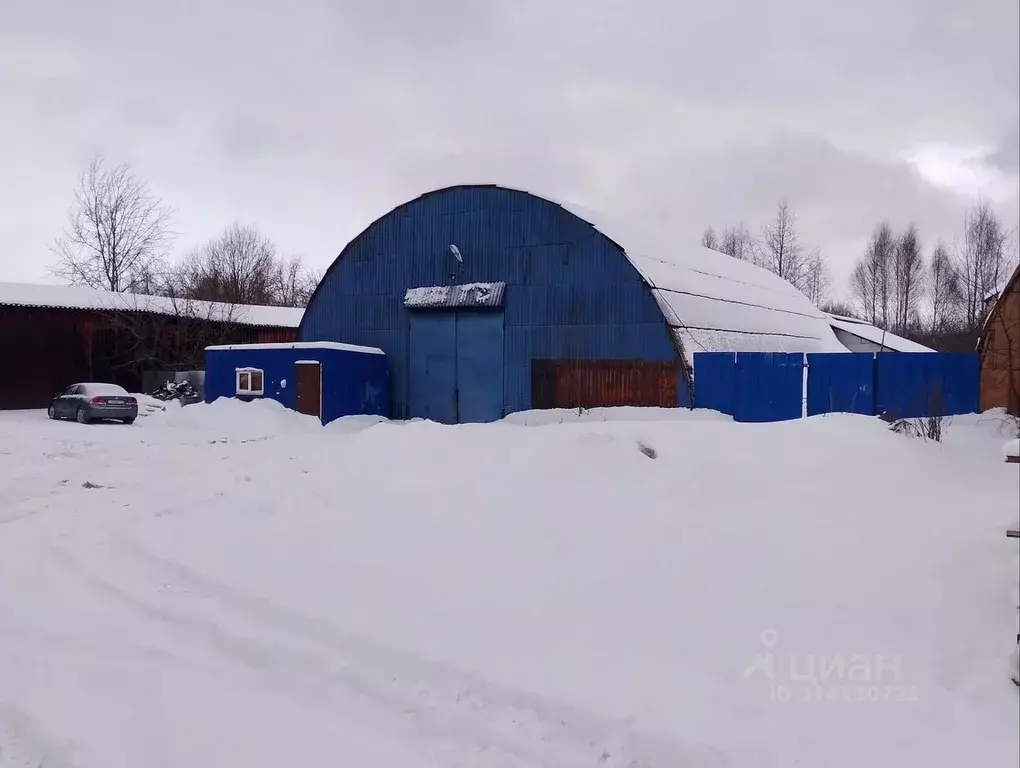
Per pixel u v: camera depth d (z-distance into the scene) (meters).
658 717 4.61
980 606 5.54
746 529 7.17
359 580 6.85
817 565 6.33
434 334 25.50
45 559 8.25
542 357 23.33
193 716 4.92
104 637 6.22
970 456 9.86
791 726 4.46
